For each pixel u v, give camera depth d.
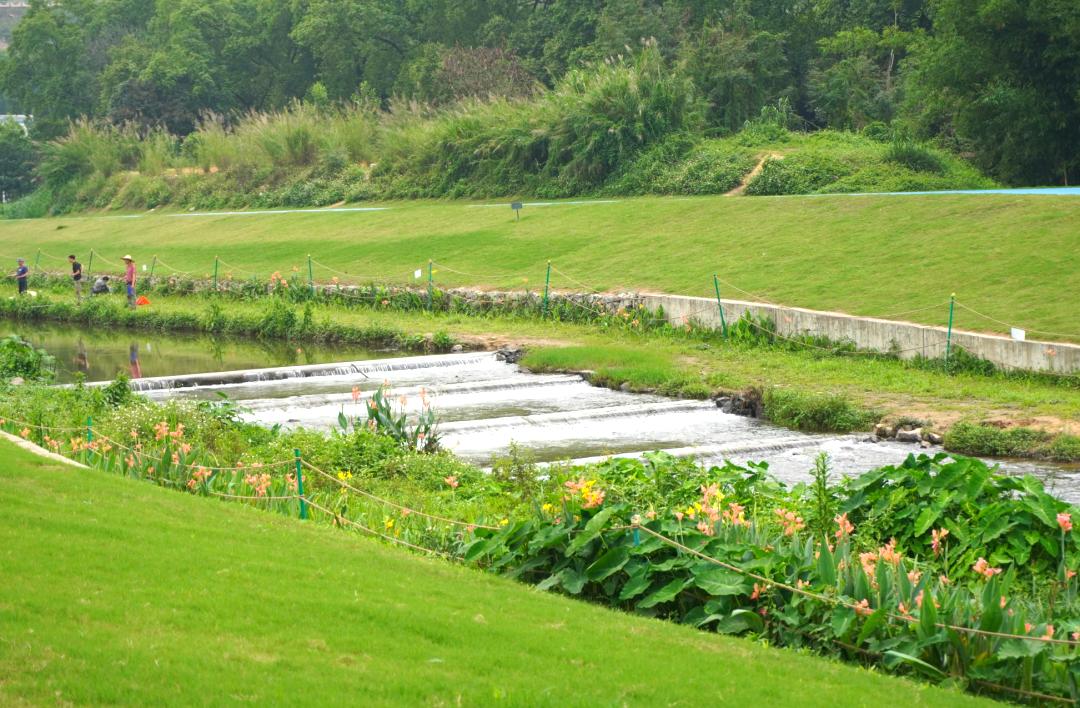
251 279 38.66
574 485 10.83
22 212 70.62
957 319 23.62
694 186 43.22
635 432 19.75
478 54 67.25
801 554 9.35
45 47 91.00
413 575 9.41
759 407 20.92
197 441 15.95
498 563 10.39
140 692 6.05
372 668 6.77
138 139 70.81
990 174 46.84
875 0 62.25
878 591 8.66
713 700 6.79
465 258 37.56
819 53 62.38
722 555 9.45
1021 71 44.91
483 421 20.22
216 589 8.00
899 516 11.33
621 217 38.97
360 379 25.44
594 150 46.59
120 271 44.84
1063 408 18.72
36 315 39.44
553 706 6.38
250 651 6.86
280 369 25.83
